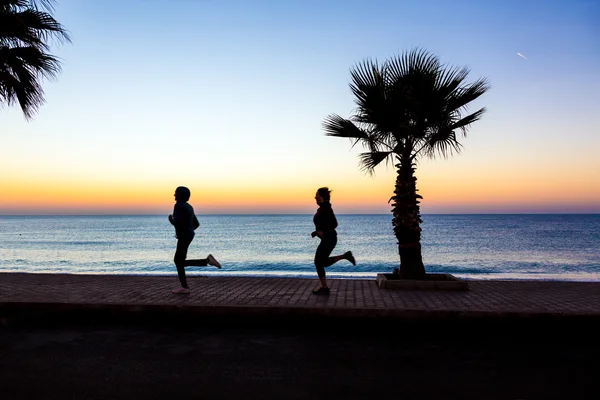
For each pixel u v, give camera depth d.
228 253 36.03
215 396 3.52
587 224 106.88
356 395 3.55
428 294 7.69
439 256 32.31
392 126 8.52
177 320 6.42
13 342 5.21
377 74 8.69
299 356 4.65
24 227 111.62
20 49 8.70
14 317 6.53
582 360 4.53
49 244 49.16
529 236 58.97
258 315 6.42
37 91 9.29
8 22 8.38
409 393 3.59
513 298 7.25
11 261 28.77
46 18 8.79
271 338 5.41
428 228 86.44
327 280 9.61
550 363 4.43
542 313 6.00
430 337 5.47
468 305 6.57
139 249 41.06
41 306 6.71
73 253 36.12
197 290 8.08
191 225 7.68
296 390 3.65
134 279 9.75
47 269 23.53
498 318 6.07
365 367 4.29
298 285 8.79
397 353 4.78
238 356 4.66
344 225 117.44
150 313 6.58
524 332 5.75
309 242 51.84
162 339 5.35
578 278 15.18
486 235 61.84
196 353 4.77
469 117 8.62
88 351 4.84
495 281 9.62
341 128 9.02
